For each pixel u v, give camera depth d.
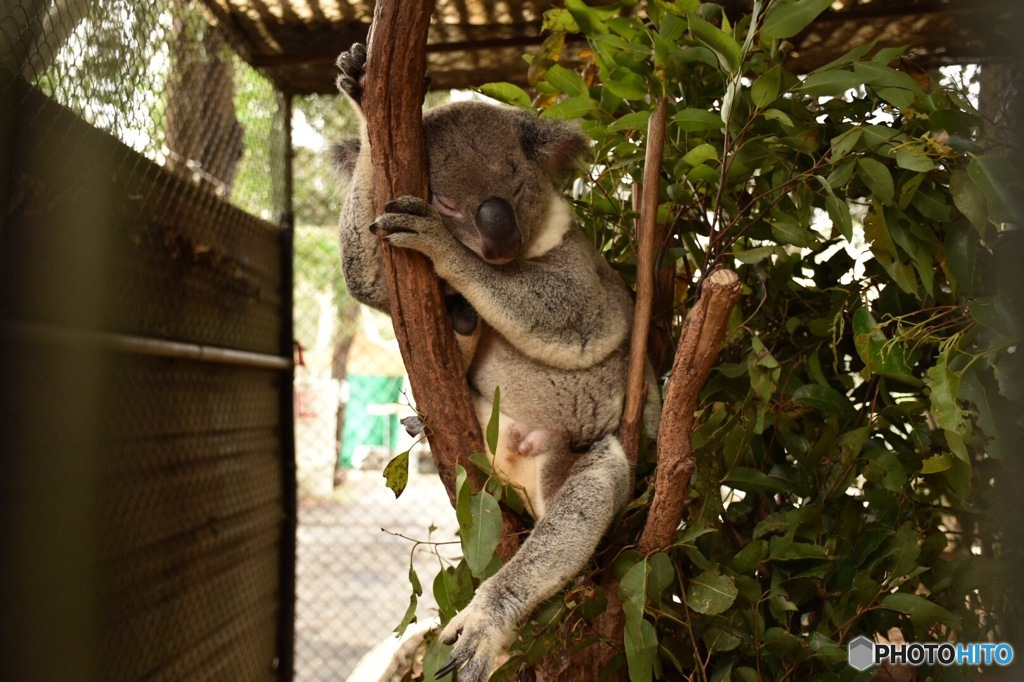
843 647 2.49
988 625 2.72
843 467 2.62
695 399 2.25
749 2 3.55
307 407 8.22
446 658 2.21
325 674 5.17
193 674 3.61
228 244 4.02
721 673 2.48
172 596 3.45
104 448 2.99
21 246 2.56
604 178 3.29
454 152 2.65
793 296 3.05
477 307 2.49
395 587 6.56
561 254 2.81
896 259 2.47
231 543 4.00
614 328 2.85
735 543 2.84
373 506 8.06
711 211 3.21
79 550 2.82
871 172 2.41
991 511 2.69
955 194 2.24
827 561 2.60
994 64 2.73
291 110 4.68
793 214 2.83
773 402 2.79
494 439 2.22
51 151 2.72
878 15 3.59
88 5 2.93
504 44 4.10
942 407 2.08
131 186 3.23
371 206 2.62
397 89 2.21
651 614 2.39
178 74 3.85
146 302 3.31
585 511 2.44
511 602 2.26
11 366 2.52
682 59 2.76
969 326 2.37
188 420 3.63
